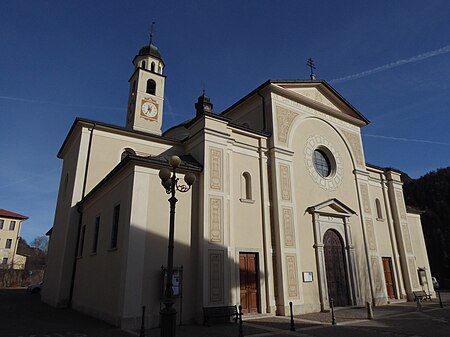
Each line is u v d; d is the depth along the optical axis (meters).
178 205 12.77
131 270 10.95
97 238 14.57
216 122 14.69
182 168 13.10
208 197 13.31
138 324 10.60
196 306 12.07
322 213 17.14
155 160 12.45
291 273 14.80
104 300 12.27
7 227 57.09
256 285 14.02
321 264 16.05
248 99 18.36
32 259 72.12
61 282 16.55
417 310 15.84
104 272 12.82
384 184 22.86
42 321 12.08
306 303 14.91
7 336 9.50
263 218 15.12
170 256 8.16
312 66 21.39
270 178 15.99
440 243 39.03
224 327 11.18
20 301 20.30
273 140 16.45
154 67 28.78
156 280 11.41
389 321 12.59
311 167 17.94
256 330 10.66
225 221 13.47
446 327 11.25
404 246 21.69
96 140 17.92
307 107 19.03
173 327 7.57
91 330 10.24
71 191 17.58
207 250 12.58
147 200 12.02
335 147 19.84
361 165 21.00
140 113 25.81
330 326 11.50
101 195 15.09
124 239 11.47
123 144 18.42
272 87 17.31
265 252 14.62
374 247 19.50
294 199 16.19
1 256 55.28
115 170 13.07
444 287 36.03
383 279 19.12
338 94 20.55
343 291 16.89
